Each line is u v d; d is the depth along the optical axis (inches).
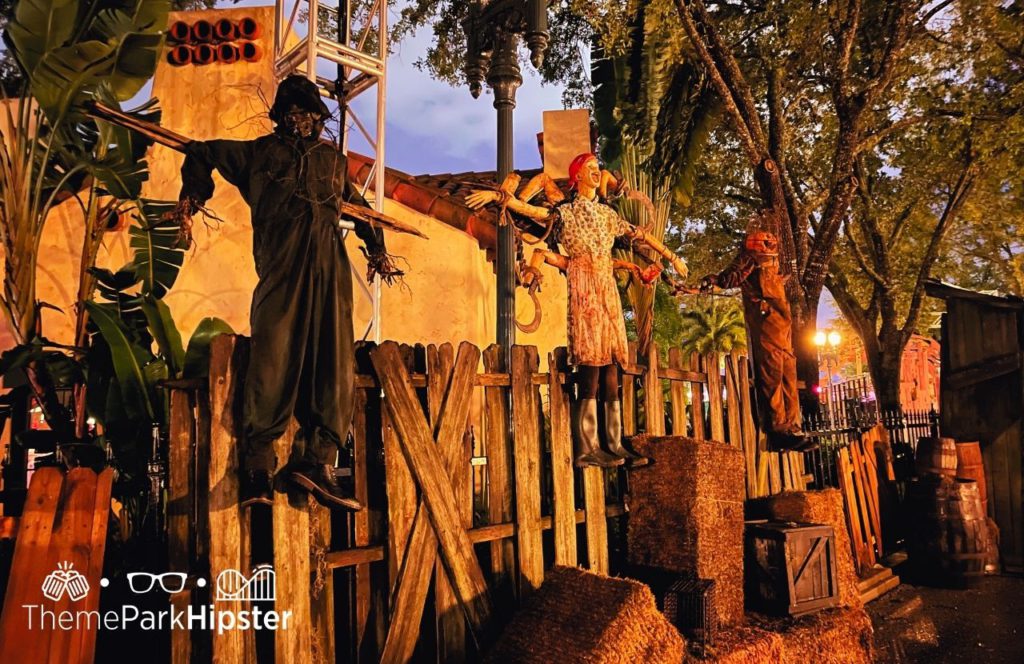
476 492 206.4
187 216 123.0
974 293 349.1
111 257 335.3
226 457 119.0
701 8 386.6
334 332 123.8
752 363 267.6
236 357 122.6
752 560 198.4
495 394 170.9
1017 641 217.8
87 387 170.9
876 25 519.5
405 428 145.7
